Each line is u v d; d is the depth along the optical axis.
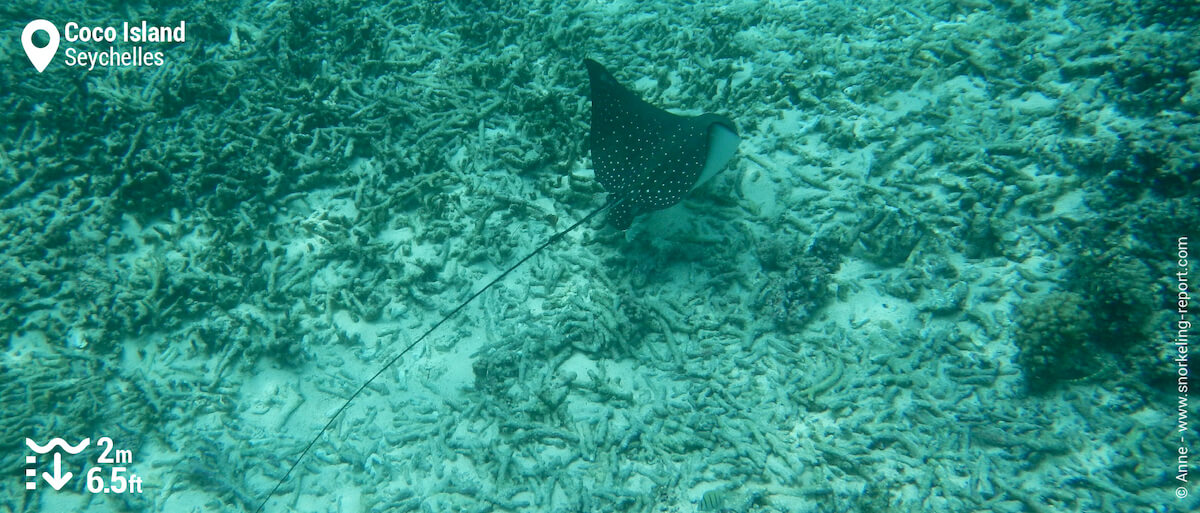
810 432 3.62
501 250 4.61
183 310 4.43
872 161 4.80
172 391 4.18
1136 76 4.41
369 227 4.74
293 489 3.76
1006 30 5.43
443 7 6.93
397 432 3.96
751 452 3.51
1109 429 3.28
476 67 5.89
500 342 4.18
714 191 4.77
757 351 3.99
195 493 3.83
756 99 5.61
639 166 4.09
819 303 4.10
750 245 4.45
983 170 4.46
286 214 5.01
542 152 5.09
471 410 3.93
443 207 4.87
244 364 4.26
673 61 6.16
